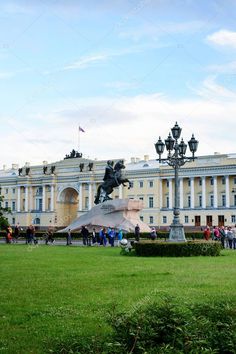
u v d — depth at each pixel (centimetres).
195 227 11688
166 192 13038
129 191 13525
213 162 12119
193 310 922
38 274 2150
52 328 1130
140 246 3403
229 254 3656
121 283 1830
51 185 14712
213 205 12119
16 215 15288
